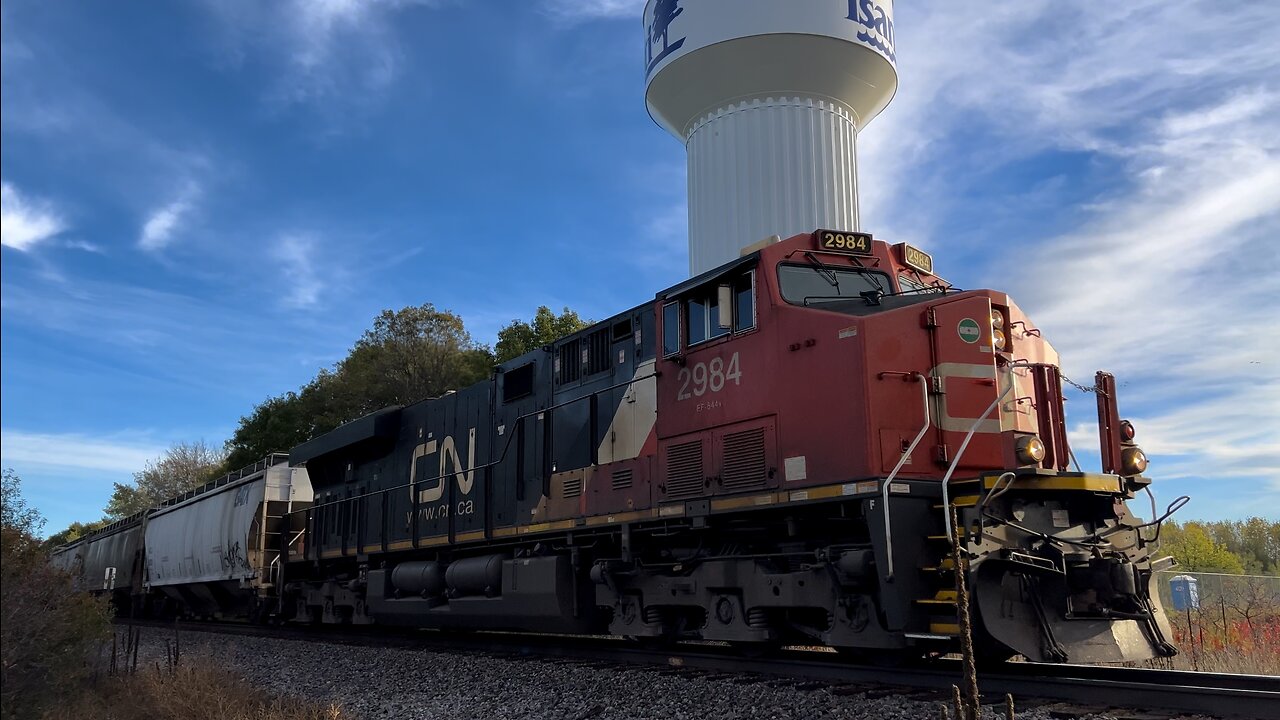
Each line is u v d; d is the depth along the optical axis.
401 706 9.45
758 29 21.44
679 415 10.48
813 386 8.85
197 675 10.41
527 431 13.44
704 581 9.87
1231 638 13.07
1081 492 8.01
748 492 9.38
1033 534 7.66
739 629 9.36
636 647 11.92
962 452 7.83
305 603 20.17
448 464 15.66
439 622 15.09
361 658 12.88
